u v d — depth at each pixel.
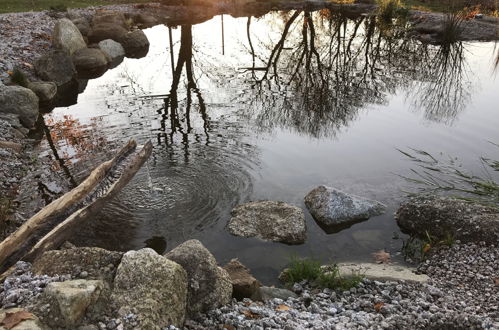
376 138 10.91
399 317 4.63
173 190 8.31
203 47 20.70
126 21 23.31
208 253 4.98
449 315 4.57
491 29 23.11
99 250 4.71
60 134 10.88
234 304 4.91
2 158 9.07
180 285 4.34
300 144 10.55
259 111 12.73
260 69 17.30
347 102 13.60
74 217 6.06
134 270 4.23
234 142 10.55
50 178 8.68
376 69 17.45
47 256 4.72
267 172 9.12
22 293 4.11
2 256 5.17
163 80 15.70
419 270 6.29
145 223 7.33
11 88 11.60
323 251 6.80
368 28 25.11
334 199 7.68
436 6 30.20
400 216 7.51
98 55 17.12
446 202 7.32
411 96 14.17
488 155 9.82
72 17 22.16
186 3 29.20
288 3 32.28
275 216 7.33
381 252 6.75
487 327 4.40
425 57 19.28
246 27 25.22
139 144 10.18
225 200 8.05
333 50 20.48
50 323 3.73
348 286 5.72
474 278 5.86
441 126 11.60
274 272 6.33
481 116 12.30
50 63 14.71
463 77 16.20
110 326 3.80
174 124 11.57
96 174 6.99
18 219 7.20
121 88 14.71
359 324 4.64
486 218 6.81
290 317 4.73
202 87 14.95
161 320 3.98
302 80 15.92
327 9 31.08
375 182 8.80
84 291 3.87
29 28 18.88
